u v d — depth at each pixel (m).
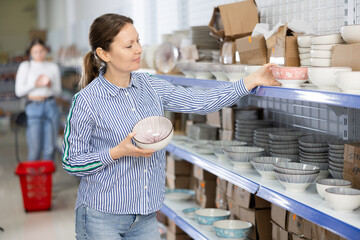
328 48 2.32
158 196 2.54
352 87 1.95
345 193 2.08
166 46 4.44
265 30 2.98
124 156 2.39
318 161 2.63
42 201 6.05
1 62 14.62
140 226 2.53
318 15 3.18
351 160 2.26
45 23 17.22
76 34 12.38
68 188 7.25
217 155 3.33
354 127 2.83
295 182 2.35
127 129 2.41
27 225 5.48
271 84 2.52
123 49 2.35
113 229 2.47
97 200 2.44
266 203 3.13
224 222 3.31
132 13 8.07
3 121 14.14
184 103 2.60
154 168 2.49
